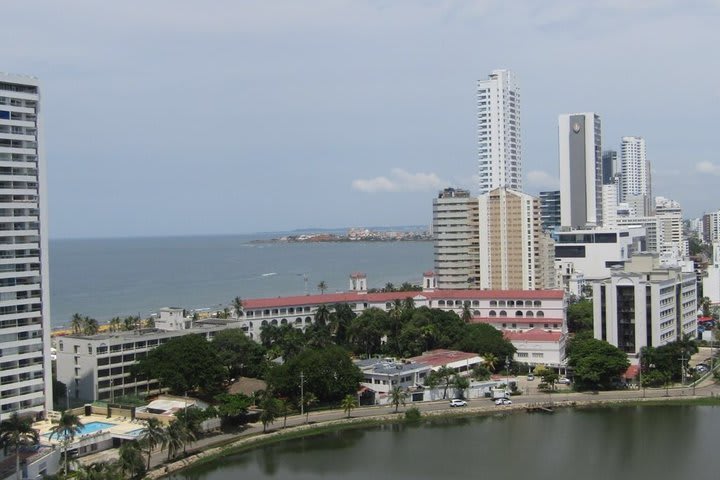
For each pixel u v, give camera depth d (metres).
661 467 179.62
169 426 184.75
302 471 181.25
